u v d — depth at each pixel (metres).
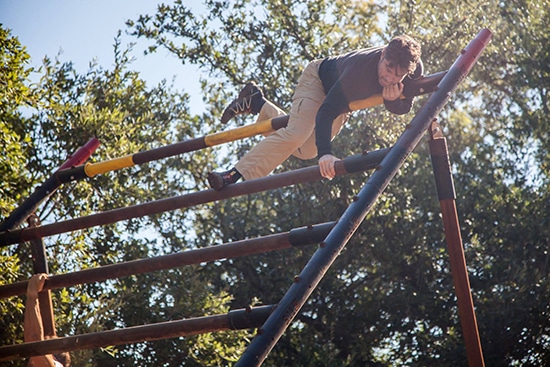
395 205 13.51
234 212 14.38
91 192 10.77
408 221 13.63
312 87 4.10
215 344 10.96
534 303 12.68
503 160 14.19
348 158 3.58
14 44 7.64
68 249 9.89
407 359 13.46
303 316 13.97
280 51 13.20
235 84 13.56
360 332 13.79
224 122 4.75
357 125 12.50
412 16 12.89
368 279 14.01
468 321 3.65
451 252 3.70
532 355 12.88
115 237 11.55
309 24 12.98
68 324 9.60
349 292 13.95
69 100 11.77
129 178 12.22
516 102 14.08
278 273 14.02
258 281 14.20
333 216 13.53
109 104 12.02
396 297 13.66
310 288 2.98
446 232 3.72
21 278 9.55
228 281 14.41
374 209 12.76
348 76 3.77
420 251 13.69
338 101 3.77
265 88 13.26
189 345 10.88
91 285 11.30
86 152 5.04
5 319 8.85
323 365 13.15
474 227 13.78
